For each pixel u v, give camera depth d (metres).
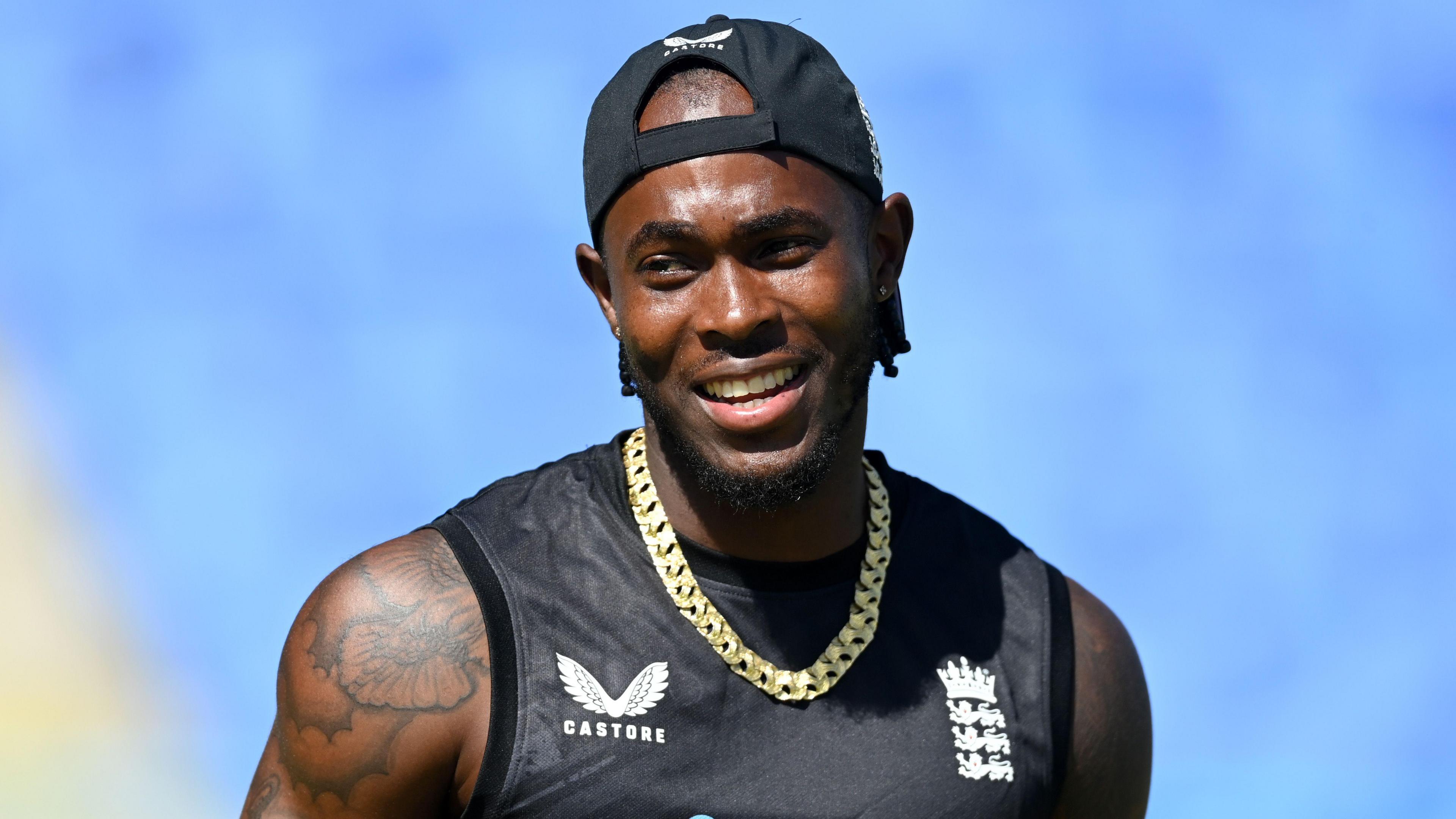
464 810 11.05
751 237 11.01
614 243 11.47
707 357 11.10
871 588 11.95
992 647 12.09
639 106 11.30
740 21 11.78
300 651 11.26
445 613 11.16
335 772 10.99
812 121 11.29
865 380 11.64
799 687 11.48
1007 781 11.66
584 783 10.96
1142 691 12.75
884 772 11.39
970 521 12.77
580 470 12.12
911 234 12.33
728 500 11.33
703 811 11.03
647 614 11.44
